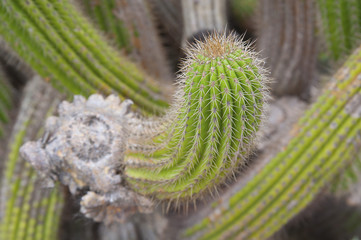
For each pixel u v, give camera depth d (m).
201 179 0.56
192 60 0.52
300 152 0.69
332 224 0.82
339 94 0.67
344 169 0.70
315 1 0.78
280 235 0.77
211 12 0.83
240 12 0.90
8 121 0.80
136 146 0.59
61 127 0.64
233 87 0.50
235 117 0.51
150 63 0.78
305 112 0.70
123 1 0.75
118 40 0.76
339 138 0.67
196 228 0.72
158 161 0.57
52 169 0.64
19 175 0.73
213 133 0.52
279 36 0.82
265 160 0.71
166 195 0.59
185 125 0.53
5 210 0.73
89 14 0.74
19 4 0.64
